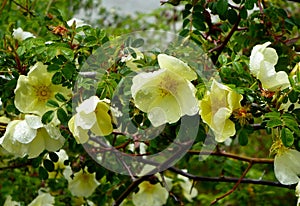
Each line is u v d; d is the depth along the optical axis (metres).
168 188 0.92
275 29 0.85
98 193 0.96
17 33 0.81
